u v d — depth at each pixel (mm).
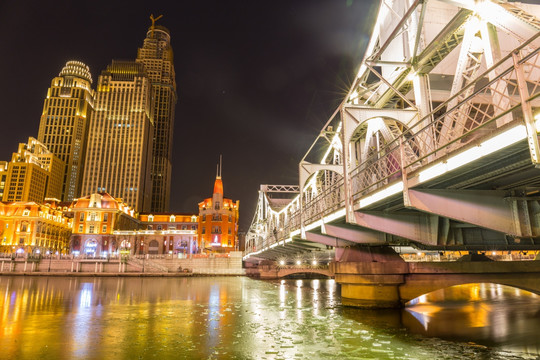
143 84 177625
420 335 14094
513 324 16250
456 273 20906
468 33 10883
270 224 46375
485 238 14945
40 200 166875
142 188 168500
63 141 192125
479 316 18469
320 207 23000
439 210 11148
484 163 9117
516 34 9031
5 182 158375
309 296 32031
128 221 118188
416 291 21000
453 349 11812
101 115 172125
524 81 7324
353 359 10656
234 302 26328
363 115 16062
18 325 16234
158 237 110812
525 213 10969
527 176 9875
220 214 100625
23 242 104562
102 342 12820
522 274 20344
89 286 44531
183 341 13031
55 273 76812
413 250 35531
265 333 14531
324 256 50625
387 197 12812
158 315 19500
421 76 16141
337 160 24688
